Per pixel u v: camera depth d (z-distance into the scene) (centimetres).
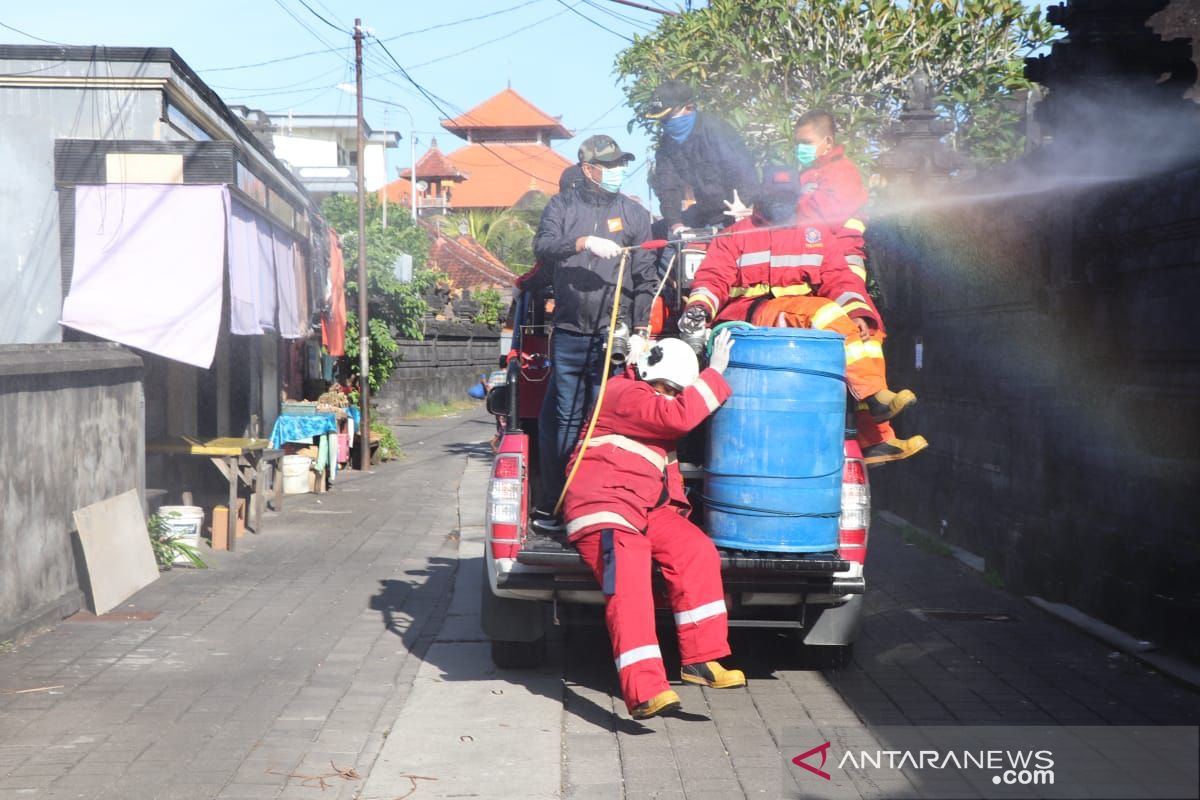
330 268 1956
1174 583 703
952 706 618
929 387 1220
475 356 4488
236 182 1111
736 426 595
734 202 788
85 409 898
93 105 1154
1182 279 727
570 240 686
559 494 717
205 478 1300
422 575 1039
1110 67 847
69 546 859
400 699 639
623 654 566
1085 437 857
